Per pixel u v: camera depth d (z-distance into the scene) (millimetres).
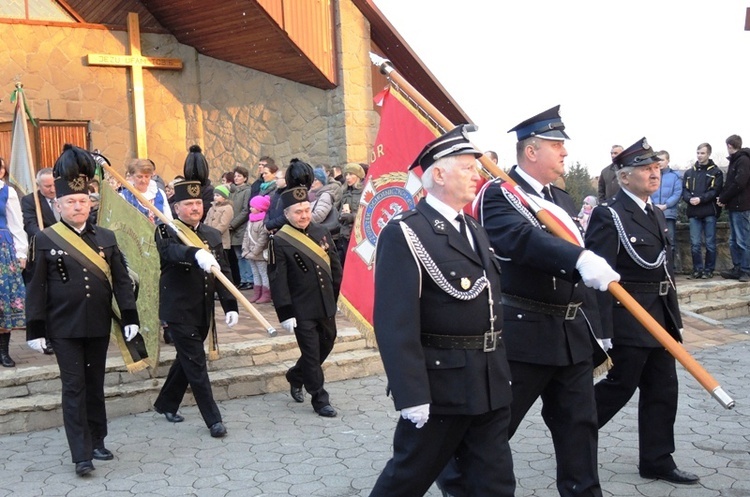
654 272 4570
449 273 3246
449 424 3250
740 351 8023
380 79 13094
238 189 10766
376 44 12891
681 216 11750
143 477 4910
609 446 5258
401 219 3318
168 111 13211
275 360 7297
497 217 3834
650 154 4566
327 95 12359
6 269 6641
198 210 5938
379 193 5555
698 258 10875
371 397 6660
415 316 3178
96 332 5078
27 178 7871
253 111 13008
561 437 3896
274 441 5547
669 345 3062
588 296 4020
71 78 12578
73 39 12578
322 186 10039
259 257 9797
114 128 12922
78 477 4938
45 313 5031
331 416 6090
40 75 12359
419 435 3242
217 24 12133
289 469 4973
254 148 13031
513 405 3873
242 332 8031
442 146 3355
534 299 3850
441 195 3393
